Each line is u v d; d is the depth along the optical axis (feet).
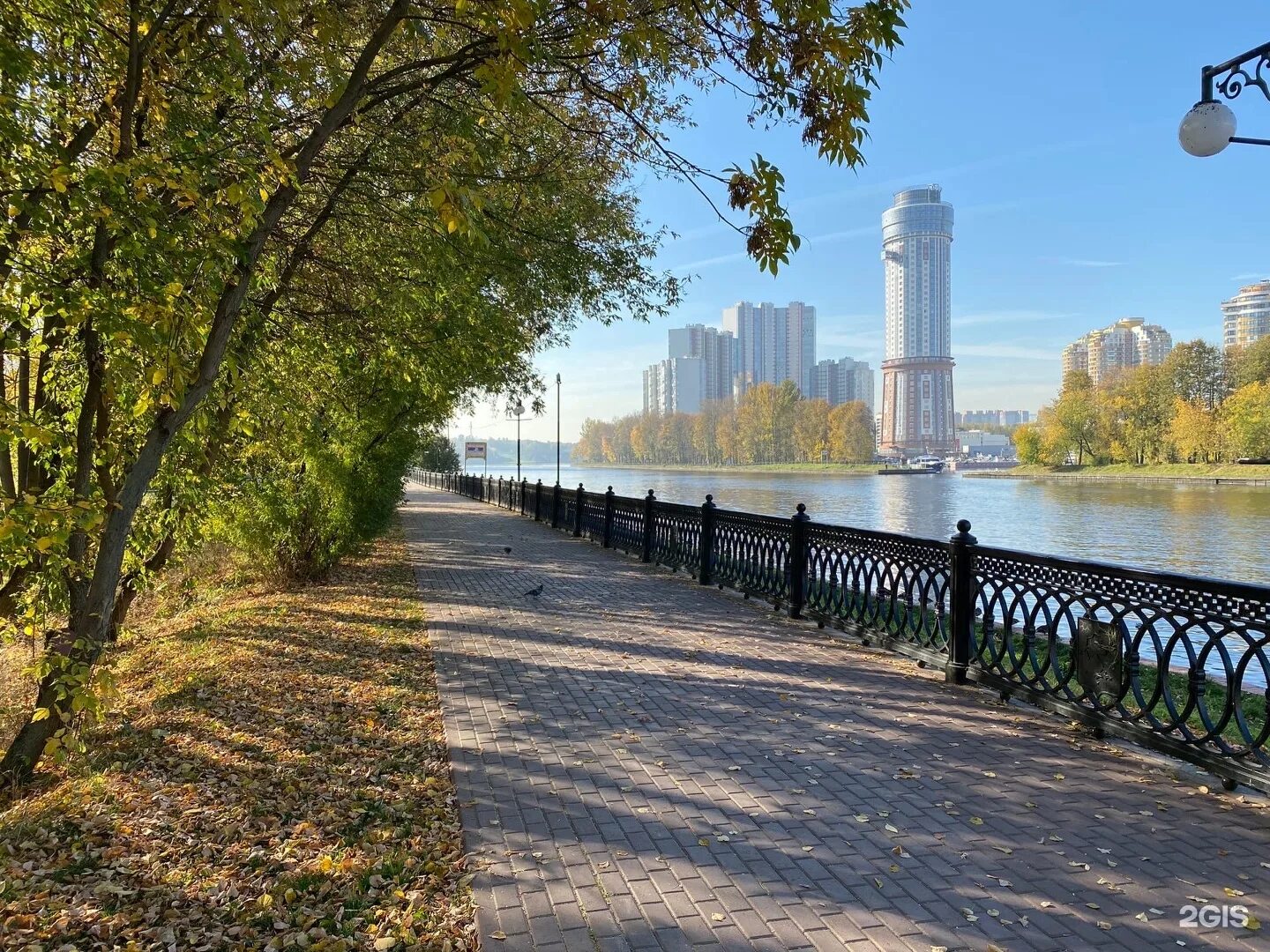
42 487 19.92
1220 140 17.54
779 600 29.60
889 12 11.54
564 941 8.91
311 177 20.77
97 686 13.29
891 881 10.24
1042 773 13.89
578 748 15.15
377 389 36.04
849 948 8.79
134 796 13.39
